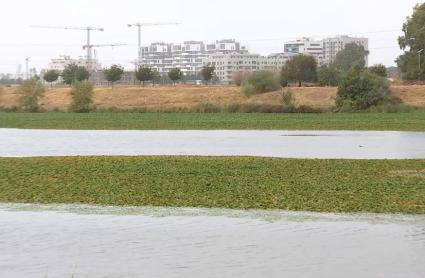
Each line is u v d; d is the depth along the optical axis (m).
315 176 43.41
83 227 29.20
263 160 53.47
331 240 26.88
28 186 39.38
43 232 28.34
